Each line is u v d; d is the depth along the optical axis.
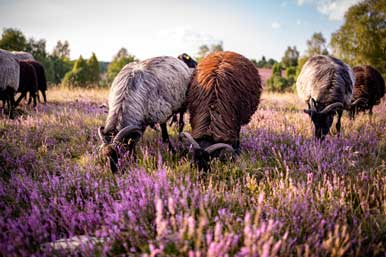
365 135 6.21
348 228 3.01
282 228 2.96
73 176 4.25
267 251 2.20
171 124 7.62
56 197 3.62
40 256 2.61
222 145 4.46
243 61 5.64
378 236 2.99
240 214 3.30
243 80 5.31
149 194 3.35
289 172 4.41
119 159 4.36
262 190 3.73
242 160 5.01
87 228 3.13
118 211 3.13
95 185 3.77
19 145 5.88
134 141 4.79
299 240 2.84
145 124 5.28
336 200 3.48
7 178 4.61
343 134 6.65
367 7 21.03
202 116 4.93
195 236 2.66
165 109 5.38
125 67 5.46
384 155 5.44
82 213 3.26
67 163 5.03
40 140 6.30
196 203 3.32
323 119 6.43
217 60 5.39
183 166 4.56
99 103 11.51
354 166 4.57
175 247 2.57
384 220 3.14
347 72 7.50
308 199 3.47
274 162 5.06
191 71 6.57
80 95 13.55
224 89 4.99
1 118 8.02
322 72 7.48
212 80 5.05
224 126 4.82
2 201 3.65
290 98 16.25
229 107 4.93
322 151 5.15
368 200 3.71
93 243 2.77
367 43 20.80
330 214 3.09
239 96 5.15
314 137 6.16
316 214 3.18
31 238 2.98
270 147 5.70
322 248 2.63
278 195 3.47
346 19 21.81
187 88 5.86
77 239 2.89
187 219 2.57
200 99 5.09
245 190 3.87
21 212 3.41
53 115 8.11
